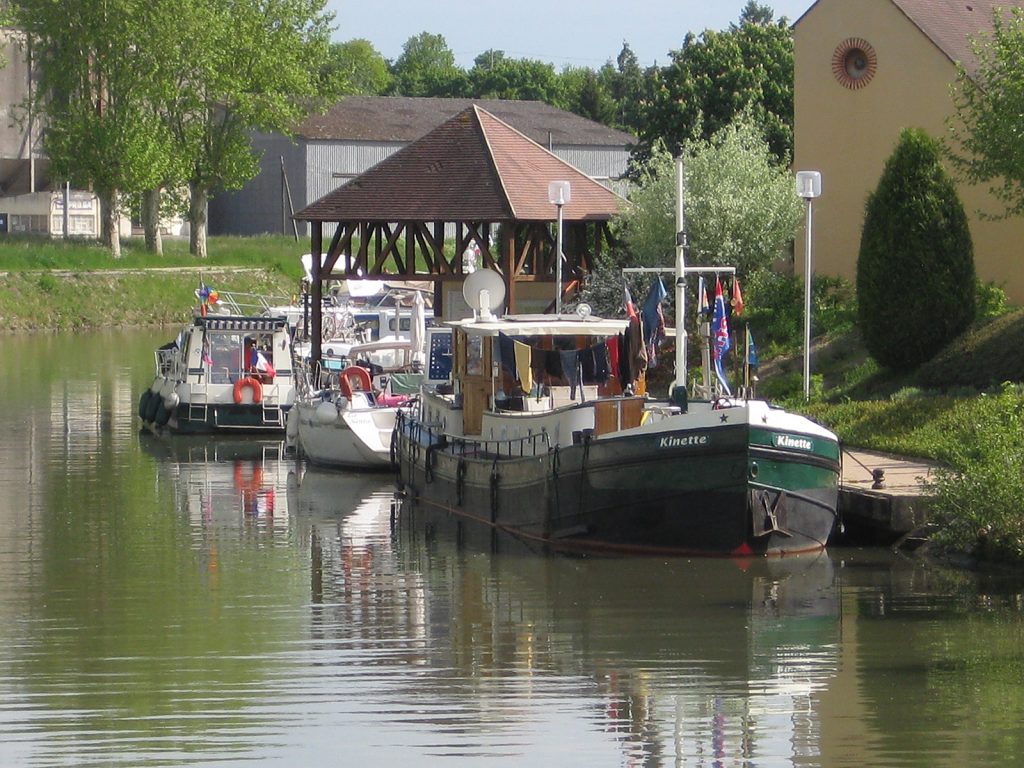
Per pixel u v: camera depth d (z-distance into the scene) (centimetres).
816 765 2097
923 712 2314
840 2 5662
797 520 3334
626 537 3406
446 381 4653
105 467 5047
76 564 3478
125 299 11500
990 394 4200
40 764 2125
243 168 12369
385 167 5750
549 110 16688
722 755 2141
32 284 11175
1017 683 2445
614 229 6031
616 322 3909
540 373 3872
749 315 5553
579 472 3431
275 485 4669
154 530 3906
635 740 2209
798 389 4862
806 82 5769
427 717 2319
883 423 4156
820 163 5756
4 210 13862
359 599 3102
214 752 2170
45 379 7838
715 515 3294
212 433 5853
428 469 4206
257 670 2577
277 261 12838
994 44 4841
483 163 5656
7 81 13688
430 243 5731
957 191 5241
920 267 4578
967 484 3266
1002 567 3216
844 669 2538
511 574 3291
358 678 2531
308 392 5450
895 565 3303
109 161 11469
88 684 2500
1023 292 5216
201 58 11631
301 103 12888
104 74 11500
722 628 2808
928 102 5450
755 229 5544
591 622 2867
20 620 2947
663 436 3303
